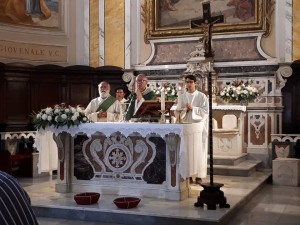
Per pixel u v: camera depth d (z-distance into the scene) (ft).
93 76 37.37
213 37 35.58
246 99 31.71
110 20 38.24
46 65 35.94
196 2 36.14
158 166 21.20
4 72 33.91
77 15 38.65
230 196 21.77
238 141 30.89
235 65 34.50
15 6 35.70
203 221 17.28
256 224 18.26
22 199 7.16
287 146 30.17
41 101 35.91
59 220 19.03
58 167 22.77
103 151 22.20
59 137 22.07
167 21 37.09
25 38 36.19
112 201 20.35
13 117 34.45
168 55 36.91
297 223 18.42
